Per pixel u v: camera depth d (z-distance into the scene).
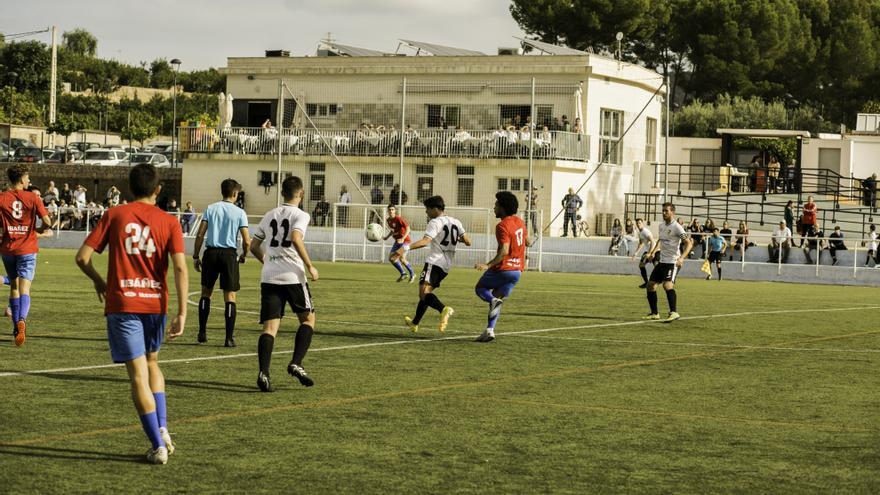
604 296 25.70
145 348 7.69
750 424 9.52
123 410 9.46
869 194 49.44
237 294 23.62
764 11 80.00
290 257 10.80
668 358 14.04
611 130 50.25
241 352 13.61
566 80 48.72
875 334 17.69
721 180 54.97
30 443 8.14
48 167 57.31
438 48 52.88
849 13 84.00
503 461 7.93
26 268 14.05
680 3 83.12
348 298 22.97
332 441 8.48
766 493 7.16
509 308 21.48
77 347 13.65
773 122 74.75
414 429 9.01
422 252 40.25
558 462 7.93
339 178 48.75
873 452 8.44
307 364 12.73
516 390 11.14
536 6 76.44
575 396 10.84
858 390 11.57
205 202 51.56
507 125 48.44
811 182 59.19
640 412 10.02
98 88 131.62
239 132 50.81
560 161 45.72
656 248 19.38
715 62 80.56
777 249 38.19
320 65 52.16
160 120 108.06
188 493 6.88
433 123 50.44
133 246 7.48
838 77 83.31
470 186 46.84
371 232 30.81
